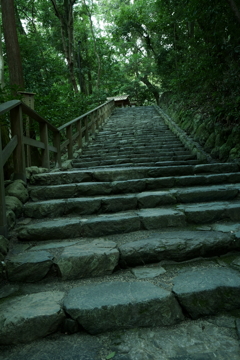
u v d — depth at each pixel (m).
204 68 6.64
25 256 2.10
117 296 1.70
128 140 8.73
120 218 2.64
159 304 1.64
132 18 18.55
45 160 4.59
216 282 1.80
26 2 17.72
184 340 1.49
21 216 2.97
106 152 7.61
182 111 10.40
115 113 16.38
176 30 12.34
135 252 2.13
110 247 2.23
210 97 7.94
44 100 7.25
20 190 3.13
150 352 1.41
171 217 2.67
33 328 1.54
